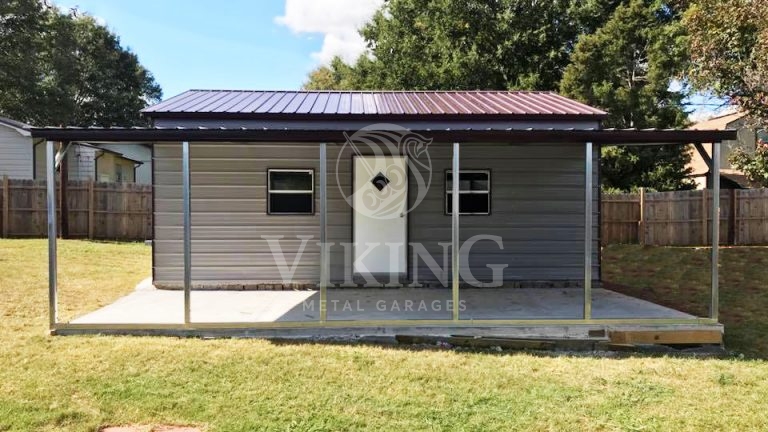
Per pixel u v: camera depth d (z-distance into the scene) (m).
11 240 11.31
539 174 7.64
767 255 10.30
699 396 3.85
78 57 30.58
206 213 7.36
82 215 12.45
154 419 3.37
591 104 16.02
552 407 3.62
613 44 16.47
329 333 5.11
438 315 5.61
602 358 4.76
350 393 3.79
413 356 4.62
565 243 7.67
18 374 4.00
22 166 15.26
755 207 11.59
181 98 7.80
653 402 3.73
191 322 5.07
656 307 6.07
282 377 4.06
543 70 18.75
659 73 15.66
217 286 7.40
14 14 22.48
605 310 5.89
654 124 15.73
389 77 21.16
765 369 4.47
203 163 7.34
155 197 7.29
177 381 3.94
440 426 3.33
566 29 18.88
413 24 21.27
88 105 31.64
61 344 4.70
